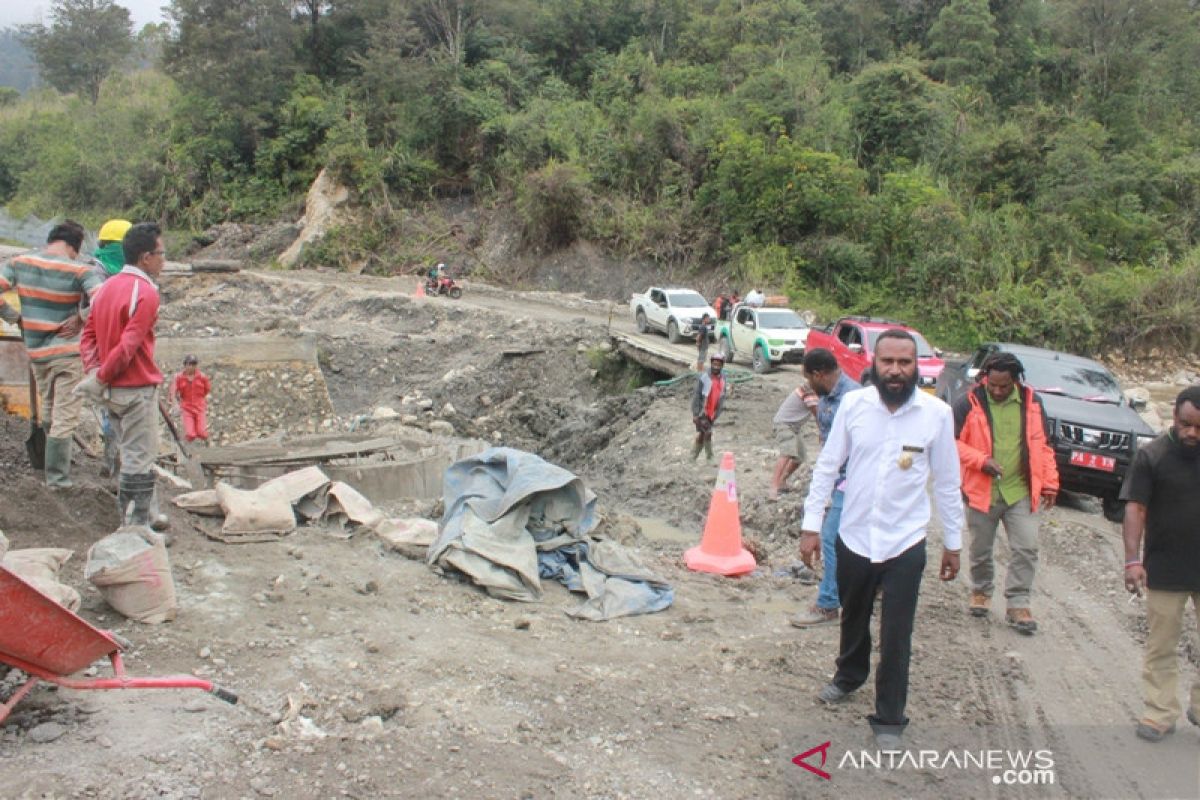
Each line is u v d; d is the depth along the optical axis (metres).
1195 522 4.96
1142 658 6.54
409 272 45.47
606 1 56.00
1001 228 34.25
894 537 4.80
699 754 4.62
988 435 6.89
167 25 56.44
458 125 49.34
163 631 5.25
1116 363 30.95
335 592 6.20
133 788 3.74
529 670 5.40
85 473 7.94
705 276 38.75
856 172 36.31
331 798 3.87
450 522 7.25
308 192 50.59
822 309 33.09
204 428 15.23
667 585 7.21
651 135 42.53
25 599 3.80
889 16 53.62
